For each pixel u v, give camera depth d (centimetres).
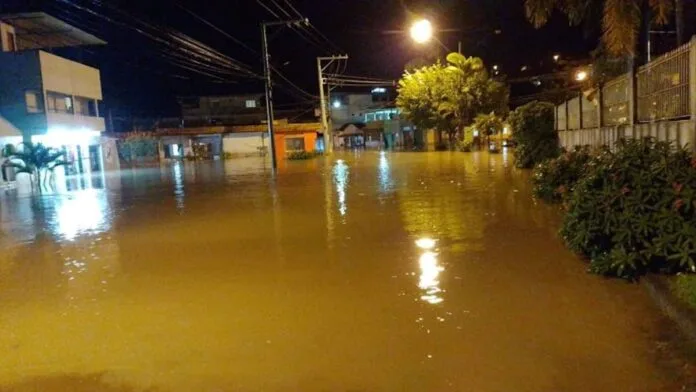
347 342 511
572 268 724
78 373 470
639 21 1202
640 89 1270
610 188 714
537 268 732
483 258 799
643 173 699
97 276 804
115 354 507
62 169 3444
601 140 1594
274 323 569
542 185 1348
